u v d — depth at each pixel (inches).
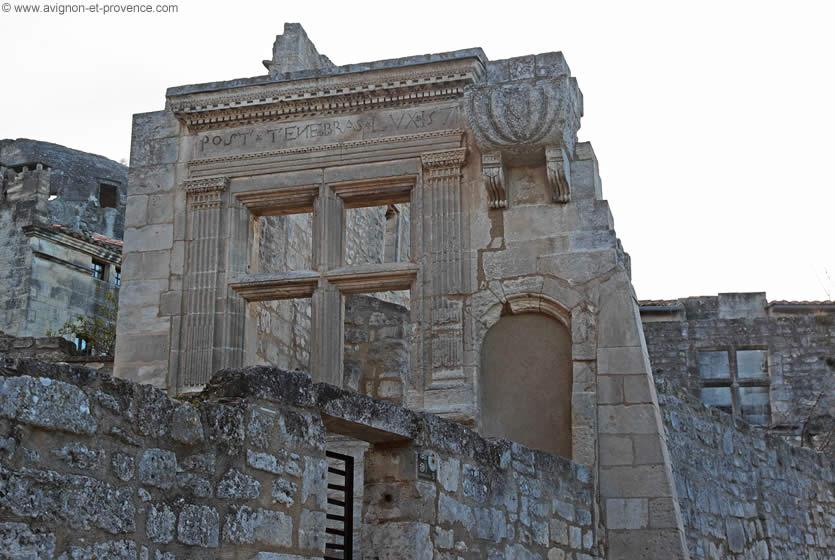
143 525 263.6
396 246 984.3
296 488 312.3
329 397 332.2
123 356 678.5
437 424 383.6
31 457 238.5
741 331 1167.0
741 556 695.1
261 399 305.4
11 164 1637.6
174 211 693.9
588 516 523.5
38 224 1352.1
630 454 580.4
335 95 676.1
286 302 773.3
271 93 685.3
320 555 318.7
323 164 677.3
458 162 654.5
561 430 607.5
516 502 433.7
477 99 632.4
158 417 271.9
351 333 792.3
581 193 633.0
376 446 373.4
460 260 642.8
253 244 700.0
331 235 670.5
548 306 624.4
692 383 1163.3
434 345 634.2
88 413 252.4
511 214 641.0
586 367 602.9
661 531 559.2
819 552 820.6
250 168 687.1
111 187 1690.5
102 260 1423.5
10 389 235.3
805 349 1152.2
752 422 1146.7
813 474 833.5
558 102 620.7
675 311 1179.9
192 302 675.4
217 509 285.1
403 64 664.4
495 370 627.5
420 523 363.9
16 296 1338.6
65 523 243.6
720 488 685.9
